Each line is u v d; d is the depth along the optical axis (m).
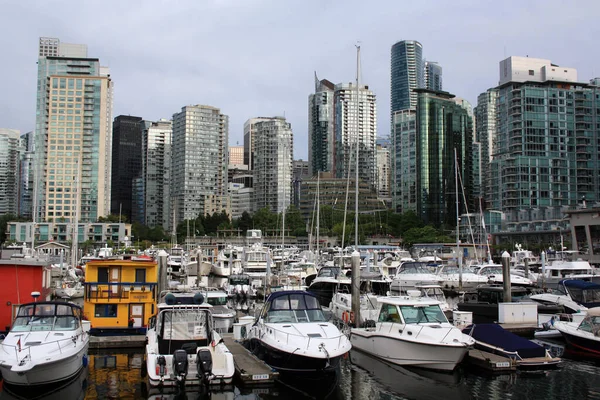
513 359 25.94
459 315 32.69
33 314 24.42
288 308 26.55
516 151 178.38
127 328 30.34
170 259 87.62
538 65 187.62
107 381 23.78
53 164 189.62
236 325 31.02
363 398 22.28
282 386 23.48
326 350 23.02
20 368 20.66
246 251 79.19
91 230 173.12
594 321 29.45
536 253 129.00
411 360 26.11
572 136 179.62
